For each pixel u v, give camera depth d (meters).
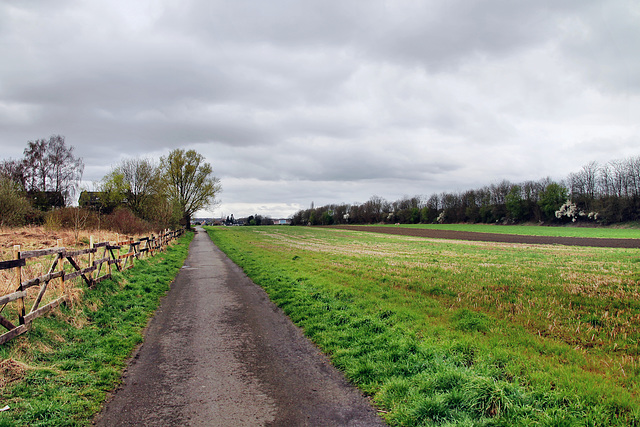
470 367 5.61
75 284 9.88
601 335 7.36
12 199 23.09
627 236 52.66
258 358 6.70
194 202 67.62
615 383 5.10
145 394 5.21
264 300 11.77
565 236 54.50
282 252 28.66
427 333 7.57
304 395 5.21
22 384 5.10
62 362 6.07
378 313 9.21
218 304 11.17
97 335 7.57
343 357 6.54
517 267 17.88
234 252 29.58
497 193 107.44
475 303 10.37
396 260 21.75
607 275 14.92
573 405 4.45
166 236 31.34
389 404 4.87
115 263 14.02
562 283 13.07
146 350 7.10
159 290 12.95
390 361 6.17
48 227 23.86
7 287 7.23
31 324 6.88
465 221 112.19
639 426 4.01
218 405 4.89
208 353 6.94
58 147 56.34
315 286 13.13
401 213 129.62
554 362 5.89
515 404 4.46
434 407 4.52
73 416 4.49
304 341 7.68
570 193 90.56
